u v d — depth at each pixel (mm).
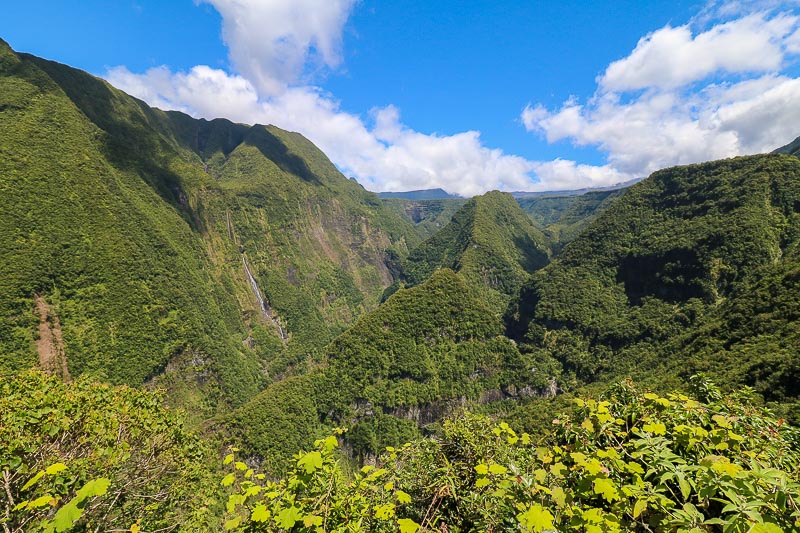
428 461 4840
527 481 3127
